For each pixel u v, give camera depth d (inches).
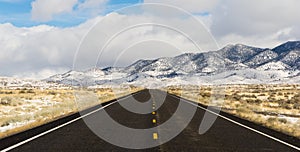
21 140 503.5
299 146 478.9
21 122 821.2
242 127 697.0
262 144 492.1
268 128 681.6
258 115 1026.1
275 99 2127.2
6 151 419.2
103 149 438.9
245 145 482.3
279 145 485.1
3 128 707.4
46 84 7234.3
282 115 1103.6
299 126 776.3
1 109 1214.9
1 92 2795.3
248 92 3326.8
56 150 427.8
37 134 566.9
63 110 1125.1
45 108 1295.5
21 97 1898.4
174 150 436.8
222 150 441.7
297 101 1772.9
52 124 716.7
